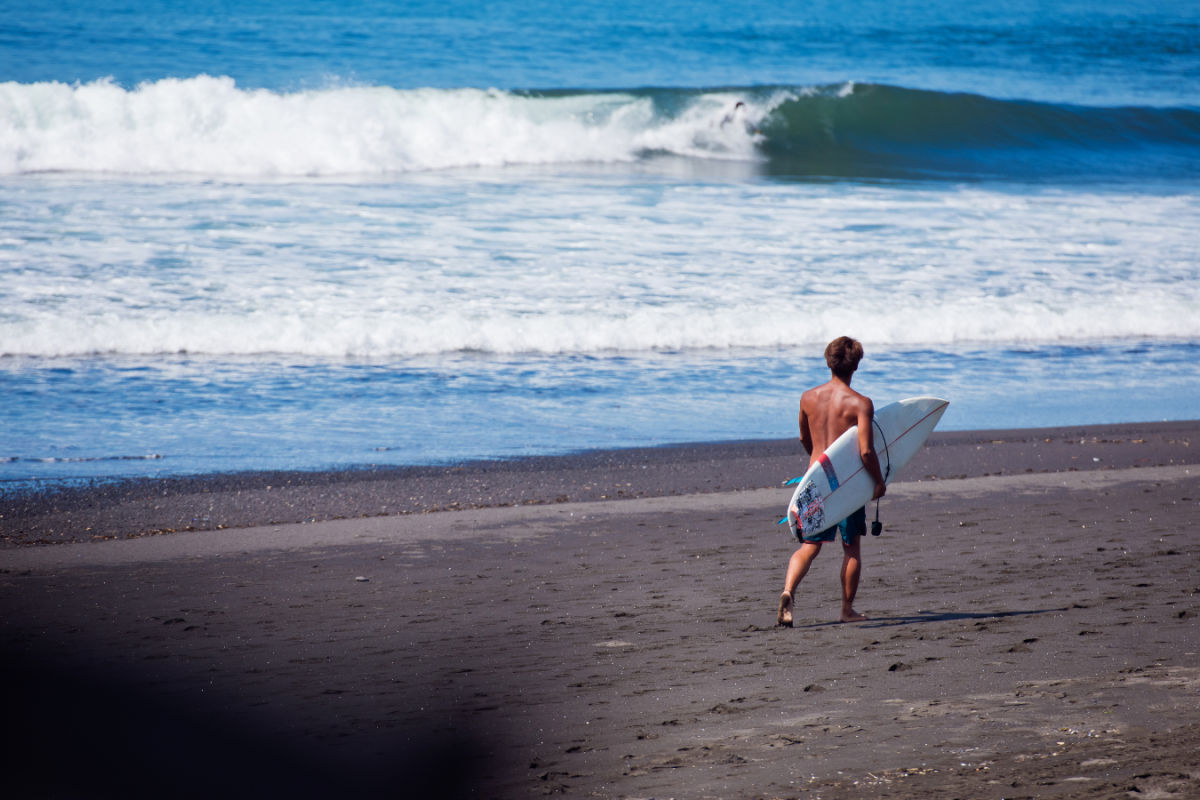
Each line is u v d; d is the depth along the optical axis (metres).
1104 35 145.38
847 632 14.62
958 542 20.70
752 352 41.03
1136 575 17.31
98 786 9.89
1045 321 44.34
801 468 28.20
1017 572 18.02
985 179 75.12
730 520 23.33
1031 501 24.47
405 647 14.68
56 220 50.69
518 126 72.62
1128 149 86.88
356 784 9.77
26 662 14.04
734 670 12.95
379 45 103.44
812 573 18.80
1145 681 10.95
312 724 11.52
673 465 28.27
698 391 36.16
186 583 18.61
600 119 76.12
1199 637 12.91
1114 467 28.12
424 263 47.28
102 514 23.47
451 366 38.34
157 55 89.31
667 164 74.12
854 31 140.62
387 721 11.56
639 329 41.41
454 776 9.81
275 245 48.78
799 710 11.05
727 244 52.25
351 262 46.94
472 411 33.34
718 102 79.81
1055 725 9.66
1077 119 88.69
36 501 24.23
